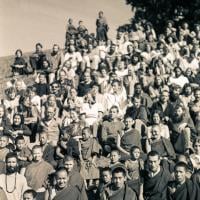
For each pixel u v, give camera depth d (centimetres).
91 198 1061
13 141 1351
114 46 2292
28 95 1666
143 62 2003
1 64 2330
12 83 1892
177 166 941
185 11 3772
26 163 1113
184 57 2309
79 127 1346
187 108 1558
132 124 1346
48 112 1384
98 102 1684
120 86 1728
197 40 2650
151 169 978
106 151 1312
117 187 938
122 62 2064
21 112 1591
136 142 1278
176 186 952
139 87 1616
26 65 2180
